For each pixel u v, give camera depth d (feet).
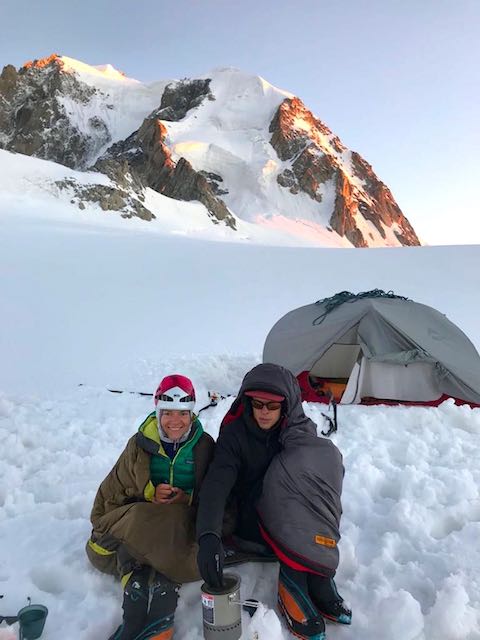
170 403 9.52
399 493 13.84
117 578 10.14
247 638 8.33
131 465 9.90
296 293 65.87
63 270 73.72
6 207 177.47
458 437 18.10
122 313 48.57
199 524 8.89
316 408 21.03
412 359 21.48
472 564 10.56
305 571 9.10
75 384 26.68
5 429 18.42
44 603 9.46
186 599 9.61
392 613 8.87
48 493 13.91
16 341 35.76
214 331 43.27
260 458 10.28
